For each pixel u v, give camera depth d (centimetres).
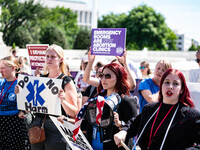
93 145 314
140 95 418
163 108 245
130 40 5488
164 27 5516
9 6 4909
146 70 663
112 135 307
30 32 5109
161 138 236
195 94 359
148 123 249
